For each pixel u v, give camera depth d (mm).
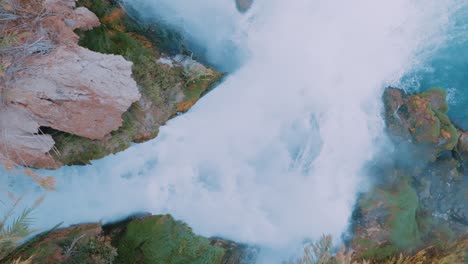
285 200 12375
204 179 11508
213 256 10391
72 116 8000
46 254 8664
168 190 10930
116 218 10281
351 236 12297
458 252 11859
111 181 10031
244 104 11906
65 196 9578
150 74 9398
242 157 12023
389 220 12133
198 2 10789
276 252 12141
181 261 9891
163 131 10477
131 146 9984
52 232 9266
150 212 10695
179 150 10945
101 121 8445
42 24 7562
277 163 12391
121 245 9656
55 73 7496
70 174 9469
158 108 9734
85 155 9141
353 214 12578
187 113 10773
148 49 9602
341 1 12172
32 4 7504
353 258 11773
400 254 11266
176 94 10000
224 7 11141
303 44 12336
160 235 9992
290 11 11891
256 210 12062
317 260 10203
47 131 8328
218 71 11273
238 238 11750
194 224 11180
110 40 8891
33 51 7410
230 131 11773
